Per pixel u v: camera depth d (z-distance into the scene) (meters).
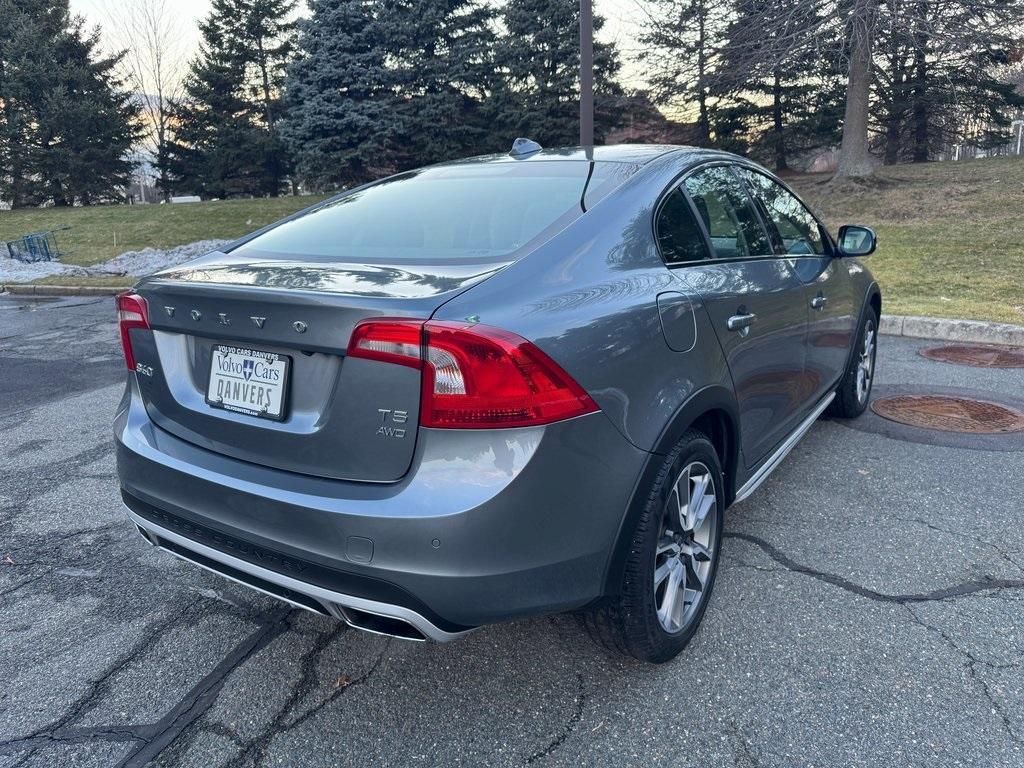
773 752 2.11
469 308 1.91
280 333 2.04
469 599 1.90
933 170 17.25
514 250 2.23
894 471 4.03
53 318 10.41
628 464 2.12
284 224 3.03
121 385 6.40
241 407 2.20
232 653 2.63
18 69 33.62
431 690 2.41
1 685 2.48
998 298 8.57
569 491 1.98
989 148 28.27
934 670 2.43
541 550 1.95
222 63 38.78
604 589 2.13
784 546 3.26
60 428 5.20
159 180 41.03
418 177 3.20
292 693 2.42
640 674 2.46
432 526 1.85
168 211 24.48
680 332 2.39
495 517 1.86
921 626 2.66
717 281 2.71
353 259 2.37
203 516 2.22
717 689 2.37
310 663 2.57
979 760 2.05
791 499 3.73
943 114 26.06
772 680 2.40
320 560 1.98
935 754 2.08
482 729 2.24
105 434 5.04
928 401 5.22
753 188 3.45
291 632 2.75
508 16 23.27
